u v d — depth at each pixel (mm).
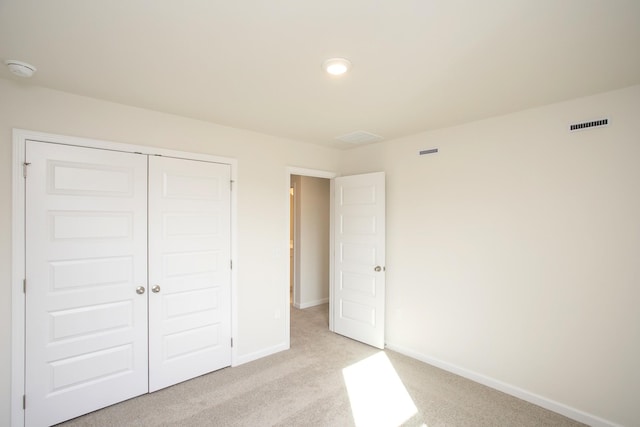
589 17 1397
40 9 1349
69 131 2318
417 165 3408
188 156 2889
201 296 2982
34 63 1865
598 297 2303
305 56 1772
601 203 2291
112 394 2504
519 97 2369
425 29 1503
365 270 3779
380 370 3129
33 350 2188
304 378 2965
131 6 1333
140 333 2635
